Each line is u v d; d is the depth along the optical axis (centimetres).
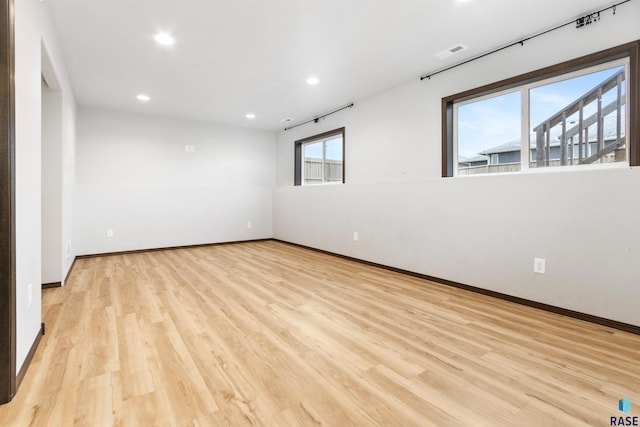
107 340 207
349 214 481
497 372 171
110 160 532
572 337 213
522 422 132
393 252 407
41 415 135
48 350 193
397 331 223
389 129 425
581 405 143
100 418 134
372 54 324
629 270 222
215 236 631
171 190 580
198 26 274
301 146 647
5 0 145
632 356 187
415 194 377
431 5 242
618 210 227
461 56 327
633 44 229
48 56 248
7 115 145
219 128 637
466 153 352
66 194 363
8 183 144
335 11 252
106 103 494
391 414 137
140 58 336
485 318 247
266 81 400
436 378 165
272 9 248
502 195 293
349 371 171
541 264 267
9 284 144
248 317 248
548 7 243
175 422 132
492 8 245
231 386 157
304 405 143
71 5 242
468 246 321
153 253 537
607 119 255
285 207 655
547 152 290
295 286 336
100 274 387
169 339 209
